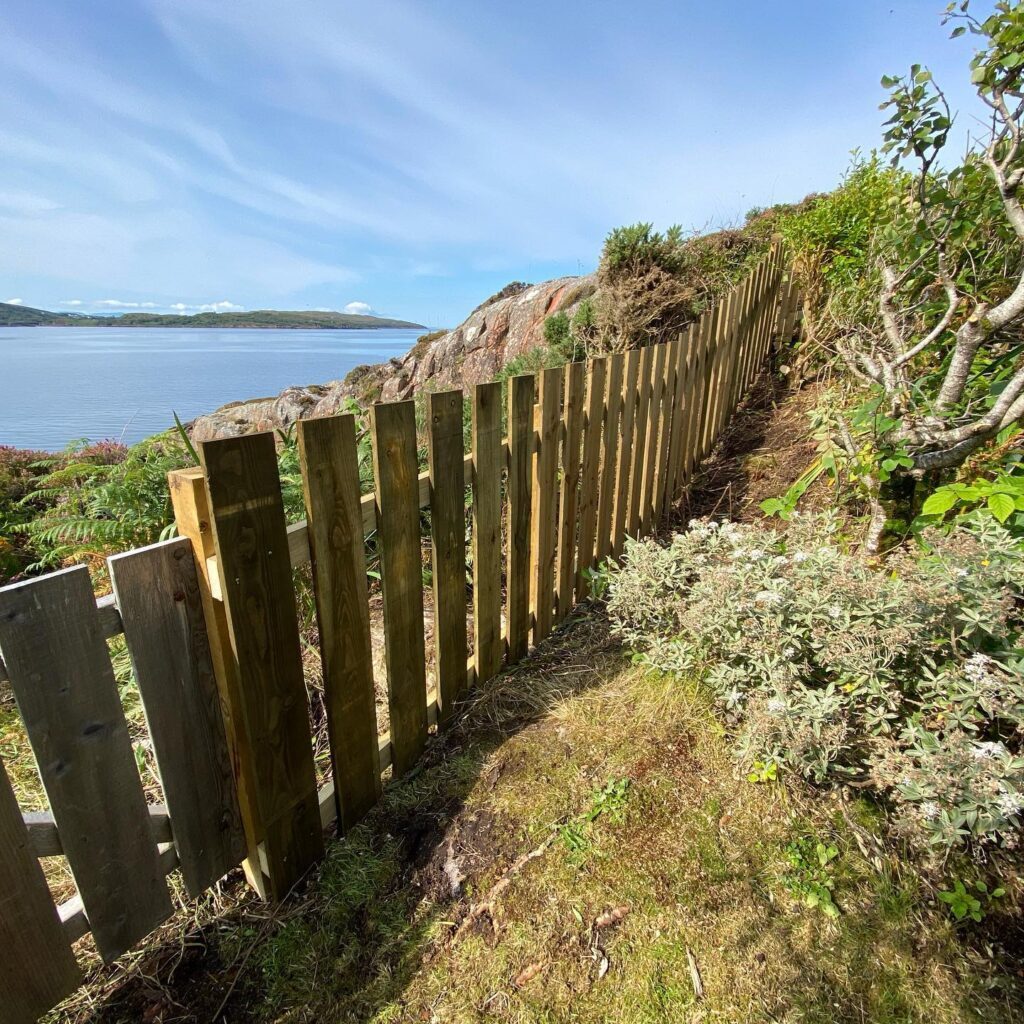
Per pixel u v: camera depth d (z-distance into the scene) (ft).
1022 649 4.48
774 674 4.93
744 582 5.81
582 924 4.06
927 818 3.91
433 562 5.51
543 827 4.75
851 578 5.25
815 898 4.15
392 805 5.20
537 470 6.89
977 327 5.34
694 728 5.59
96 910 3.41
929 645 4.85
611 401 8.31
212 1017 3.66
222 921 4.22
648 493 10.13
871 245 9.73
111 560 3.06
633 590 6.65
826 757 4.49
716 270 19.19
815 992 3.64
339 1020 3.65
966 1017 3.55
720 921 4.02
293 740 4.22
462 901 4.28
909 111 5.15
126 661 6.87
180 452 9.75
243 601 3.63
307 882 4.53
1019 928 4.02
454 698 6.24
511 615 7.02
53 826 3.13
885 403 6.54
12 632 2.73
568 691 6.47
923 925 4.02
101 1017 3.61
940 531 5.56
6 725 6.65
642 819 4.75
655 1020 3.54
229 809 4.06
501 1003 3.68
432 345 31.65
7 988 3.10
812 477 7.65
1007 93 4.83
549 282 26.89
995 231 6.84
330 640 4.41
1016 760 3.84
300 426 3.85
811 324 14.28
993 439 6.16
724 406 13.74
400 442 4.77
